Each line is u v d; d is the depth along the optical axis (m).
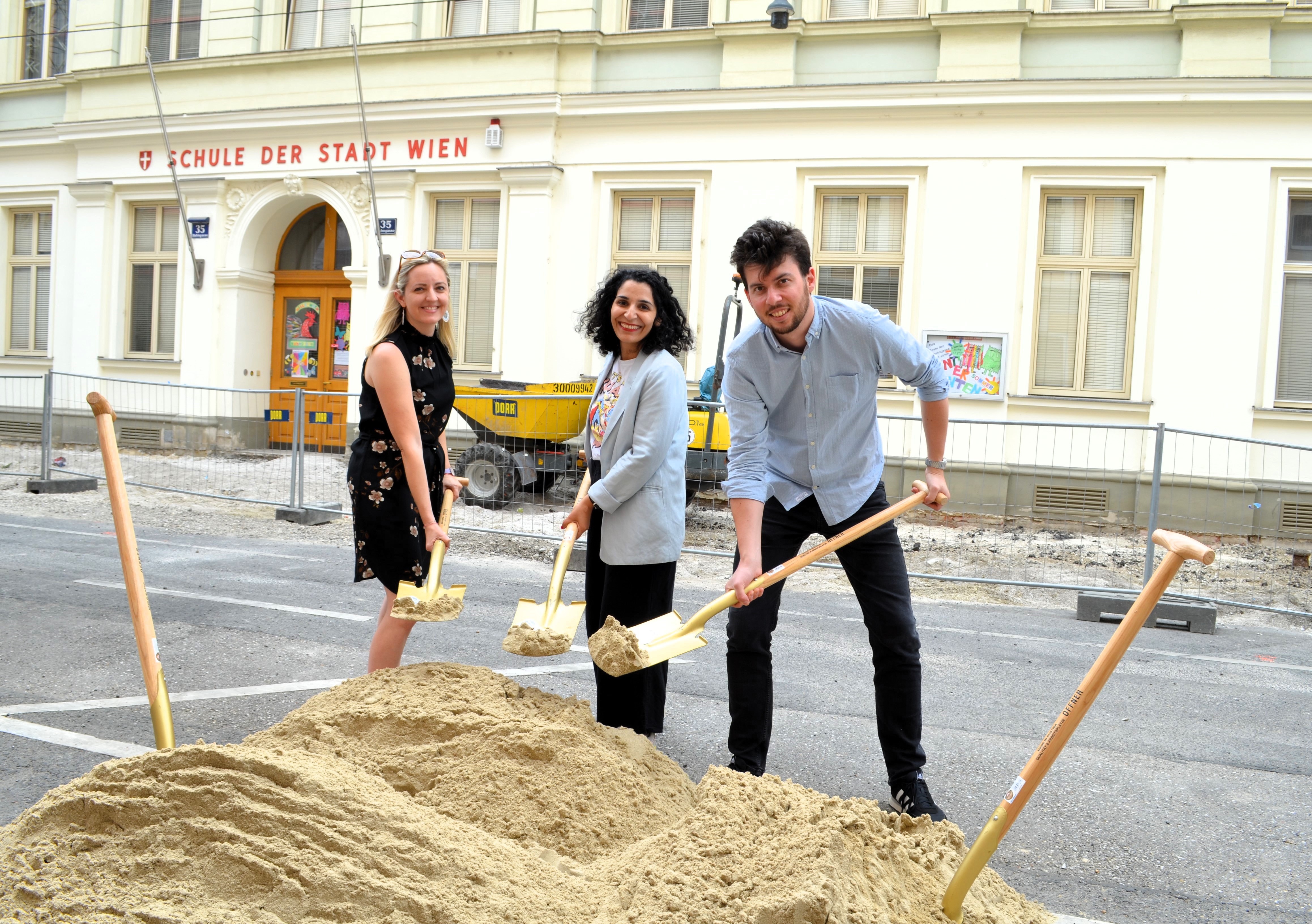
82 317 15.91
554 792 2.41
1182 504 11.14
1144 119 11.27
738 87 12.62
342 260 15.59
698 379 12.80
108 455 2.65
